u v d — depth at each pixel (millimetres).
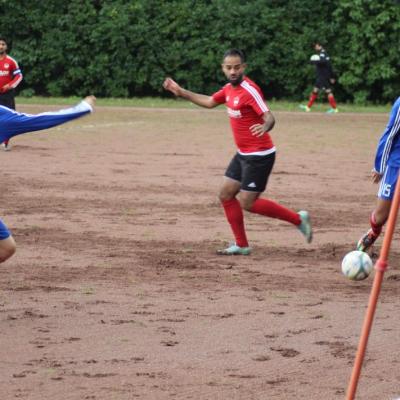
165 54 94938
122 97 97062
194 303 18750
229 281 20891
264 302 18938
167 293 19609
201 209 31469
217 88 95812
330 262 23328
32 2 95250
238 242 24047
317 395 13375
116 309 18188
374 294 11742
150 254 23859
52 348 15555
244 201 23953
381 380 14102
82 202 32531
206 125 67938
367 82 92812
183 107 86875
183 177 39531
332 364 14859
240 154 23922
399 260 23594
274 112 82375
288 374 14328
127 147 51781
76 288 19953
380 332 16781
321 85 82875
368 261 19484
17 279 20719
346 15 92562
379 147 21484
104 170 41438
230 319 17562
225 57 23484
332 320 17578
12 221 28531
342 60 92750
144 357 15102
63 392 13359
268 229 28141
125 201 32875
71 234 26547
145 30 94375
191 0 94750
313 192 35844
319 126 68750
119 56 95250
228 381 13945
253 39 93188
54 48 95500
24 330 16625
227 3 94125
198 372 14359
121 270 21859
